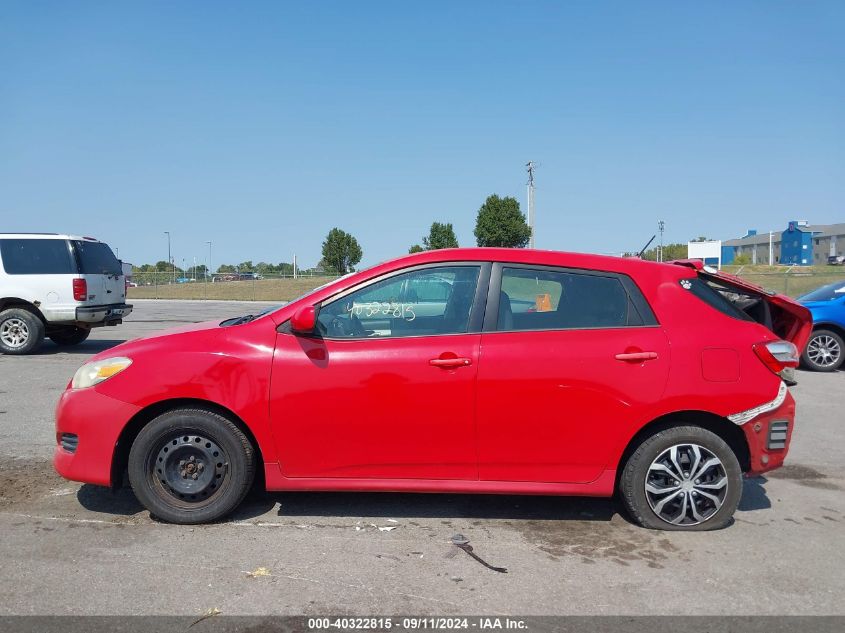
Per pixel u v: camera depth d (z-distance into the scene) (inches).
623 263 178.4
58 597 134.3
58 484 201.6
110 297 510.9
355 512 182.5
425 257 176.6
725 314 176.1
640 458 169.9
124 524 171.8
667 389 166.9
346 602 133.9
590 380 166.2
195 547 158.6
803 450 255.1
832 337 446.9
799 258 3346.5
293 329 165.9
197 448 170.2
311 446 168.2
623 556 157.5
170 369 167.8
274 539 163.9
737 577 147.3
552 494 171.8
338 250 2696.9
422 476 169.6
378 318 172.6
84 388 171.3
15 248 468.4
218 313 990.4
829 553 160.9
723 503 170.9
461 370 166.1
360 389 166.2
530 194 1956.2
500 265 175.8
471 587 140.9
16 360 451.2
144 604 132.0
